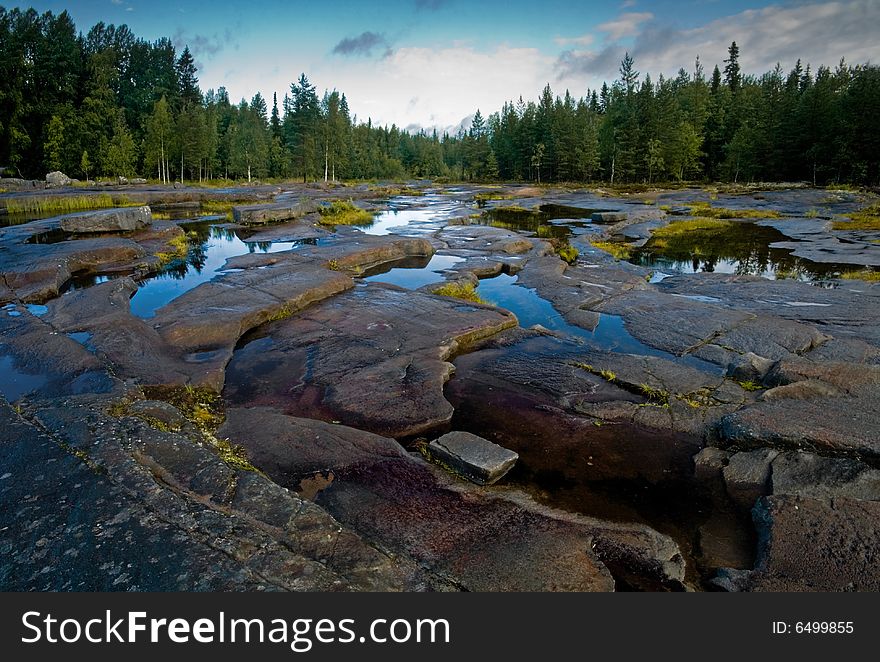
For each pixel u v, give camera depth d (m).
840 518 4.92
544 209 37.78
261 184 61.50
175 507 4.47
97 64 57.78
